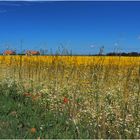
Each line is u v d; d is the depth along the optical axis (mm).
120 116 9297
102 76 11312
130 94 10062
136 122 8953
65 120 10023
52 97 11789
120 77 12203
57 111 10797
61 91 12242
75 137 8703
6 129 9430
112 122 9297
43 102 11672
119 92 11109
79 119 9773
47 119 10188
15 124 9781
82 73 12297
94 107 10008
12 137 8820
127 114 9297
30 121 10094
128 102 9789
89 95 11172
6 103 11758
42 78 13734
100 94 10898
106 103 10250
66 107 10758
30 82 14039
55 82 13031
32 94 12773
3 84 14312
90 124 9242
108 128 9047
